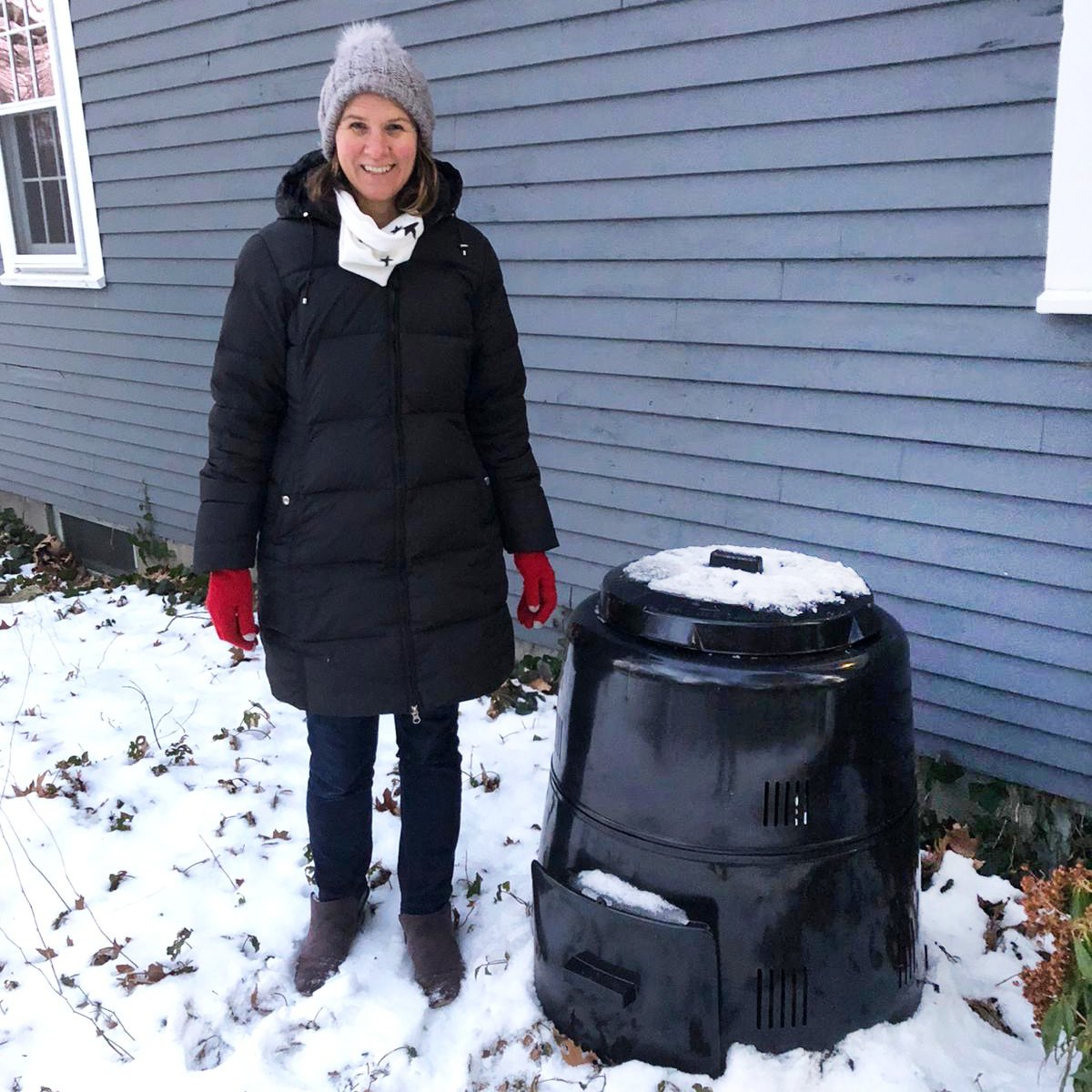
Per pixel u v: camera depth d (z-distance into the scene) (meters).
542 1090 2.07
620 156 3.39
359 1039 2.22
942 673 2.99
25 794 3.28
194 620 4.94
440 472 2.09
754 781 1.86
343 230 1.93
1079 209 2.47
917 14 2.68
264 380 2.02
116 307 5.60
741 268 3.18
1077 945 1.55
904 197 2.79
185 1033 2.27
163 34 4.86
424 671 2.12
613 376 3.60
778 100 2.98
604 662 1.98
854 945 1.97
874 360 2.95
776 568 2.17
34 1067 2.21
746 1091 1.94
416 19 3.85
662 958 1.95
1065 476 2.66
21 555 6.45
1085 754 2.75
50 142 5.93
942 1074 2.05
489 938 2.53
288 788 3.30
